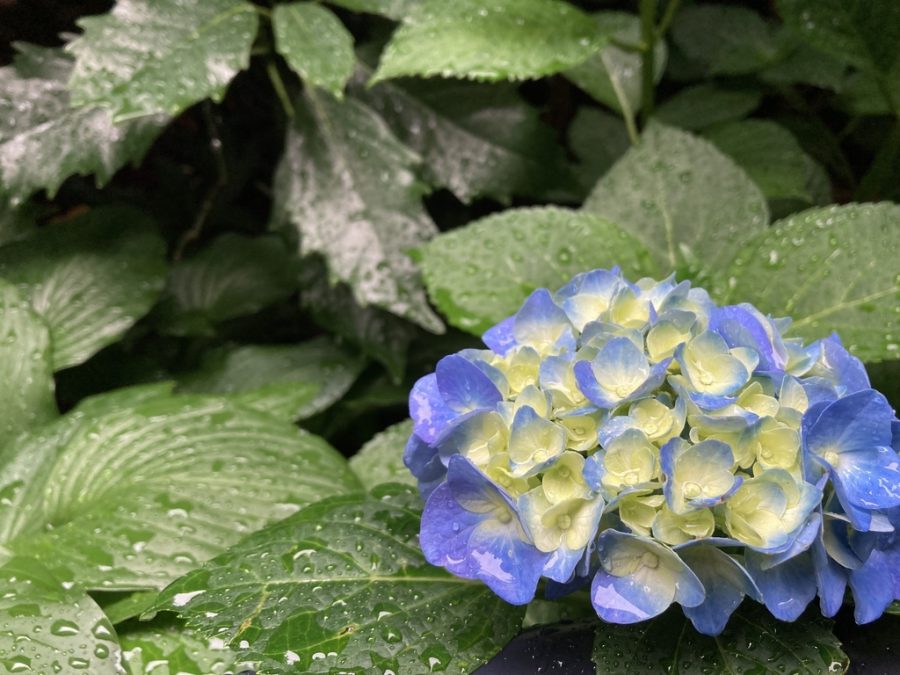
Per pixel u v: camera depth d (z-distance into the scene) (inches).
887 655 24.9
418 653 24.7
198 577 25.5
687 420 24.3
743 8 38.8
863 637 25.2
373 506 26.8
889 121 37.4
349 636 24.8
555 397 24.7
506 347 26.1
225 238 38.6
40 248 35.7
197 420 31.0
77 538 28.2
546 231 30.4
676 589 23.8
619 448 23.9
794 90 39.0
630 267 30.0
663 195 31.8
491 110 37.7
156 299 35.7
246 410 31.4
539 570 24.0
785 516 23.7
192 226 40.9
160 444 30.5
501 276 30.1
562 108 42.4
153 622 26.9
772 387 24.6
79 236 35.9
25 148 34.0
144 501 29.1
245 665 25.8
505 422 24.6
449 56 31.8
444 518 24.6
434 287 30.2
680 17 39.0
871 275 28.5
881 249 28.6
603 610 23.7
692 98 38.3
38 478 30.1
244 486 29.6
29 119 34.1
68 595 26.7
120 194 39.5
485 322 29.7
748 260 29.3
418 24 32.3
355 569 25.7
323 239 35.0
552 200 40.0
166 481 29.6
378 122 35.7
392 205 35.2
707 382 24.4
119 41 32.0
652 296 25.9
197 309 37.5
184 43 32.4
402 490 27.4
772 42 38.1
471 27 32.1
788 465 24.0
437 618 25.1
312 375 36.3
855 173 40.3
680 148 32.0
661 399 24.4
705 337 24.4
